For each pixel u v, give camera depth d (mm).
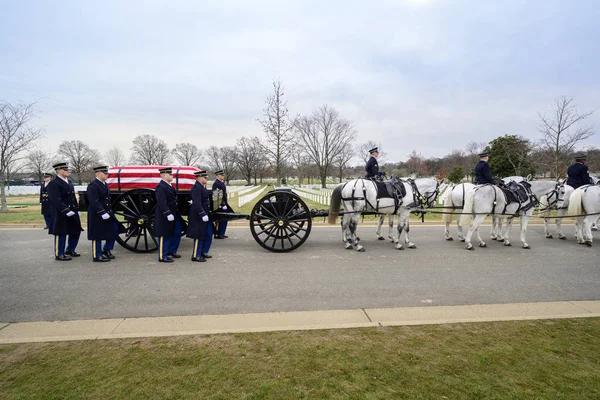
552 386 2502
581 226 8422
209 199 7570
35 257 6973
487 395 2398
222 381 2557
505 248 7852
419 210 8219
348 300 4535
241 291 4883
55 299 4582
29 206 20797
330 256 6984
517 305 4301
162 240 6531
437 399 2352
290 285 5145
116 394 2400
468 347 3078
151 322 3781
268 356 2920
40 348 3094
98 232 6512
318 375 2635
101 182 6586
